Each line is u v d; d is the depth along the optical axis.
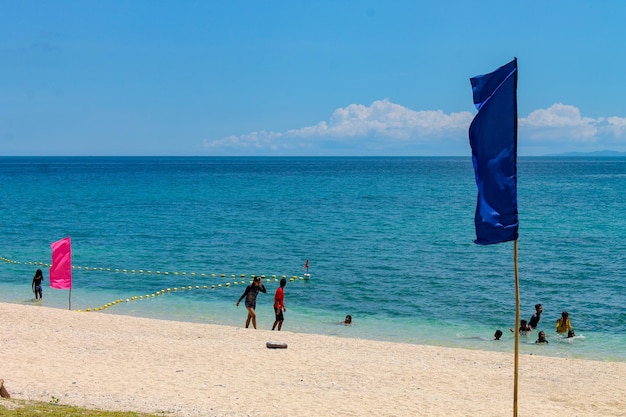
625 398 17.16
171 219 70.06
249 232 59.12
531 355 22.11
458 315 30.05
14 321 24.59
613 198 96.06
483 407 16.03
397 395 16.88
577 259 43.81
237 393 16.42
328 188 125.38
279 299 25.58
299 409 15.27
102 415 13.42
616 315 29.81
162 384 16.97
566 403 16.70
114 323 25.11
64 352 20.02
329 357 20.69
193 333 23.70
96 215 74.12
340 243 52.19
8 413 12.72
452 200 94.50
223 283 38.00
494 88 12.52
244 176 180.50
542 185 132.88
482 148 12.56
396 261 43.91
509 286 36.09
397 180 158.12
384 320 29.19
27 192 111.25
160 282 38.19
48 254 47.59
